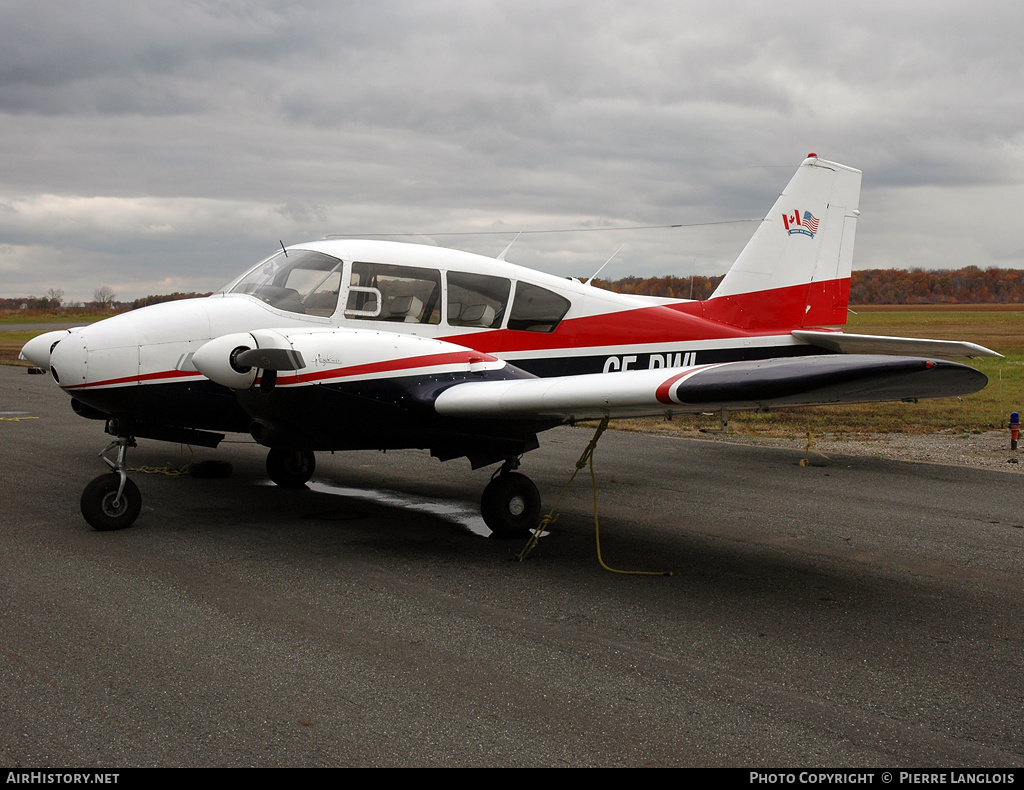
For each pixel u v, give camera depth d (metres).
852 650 3.77
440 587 4.62
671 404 4.68
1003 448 10.44
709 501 7.18
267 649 3.64
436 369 5.66
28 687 3.19
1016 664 3.63
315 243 6.55
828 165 8.99
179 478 8.03
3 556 5.02
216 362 5.11
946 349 8.00
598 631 3.97
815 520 6.46
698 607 4.36
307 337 5.32
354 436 5.62
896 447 10.53
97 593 4.34
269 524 6.10
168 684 3.25
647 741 2.88
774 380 4.18
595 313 7.48
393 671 3.44
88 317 86.25
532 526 6.09
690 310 8.26
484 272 6.88
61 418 12.42
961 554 5.49
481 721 3.01
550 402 4.99
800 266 8.88
